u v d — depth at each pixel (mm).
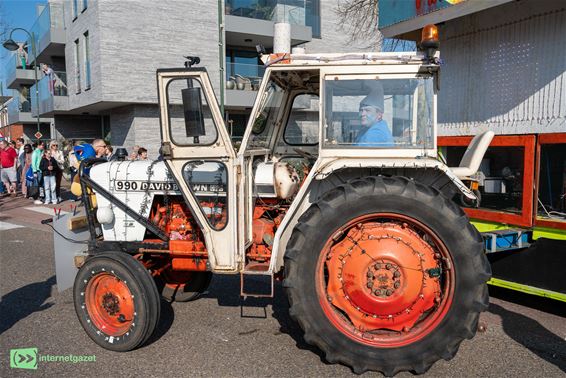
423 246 3148
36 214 10445
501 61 4895
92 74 16500
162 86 3348
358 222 3193
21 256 6824
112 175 3936
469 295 3023
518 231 4309
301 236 3160
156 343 3762
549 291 4109
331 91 3357
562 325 4039
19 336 3941
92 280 3605
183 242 3748
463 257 3021
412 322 3195
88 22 16469
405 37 6004
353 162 3248
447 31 5539
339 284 3252
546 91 4445
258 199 3846
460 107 5441
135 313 3490
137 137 16844
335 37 19594
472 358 3449
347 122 3344
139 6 15828
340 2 19297
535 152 4340
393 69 3279
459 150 5332
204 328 4051
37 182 12422
